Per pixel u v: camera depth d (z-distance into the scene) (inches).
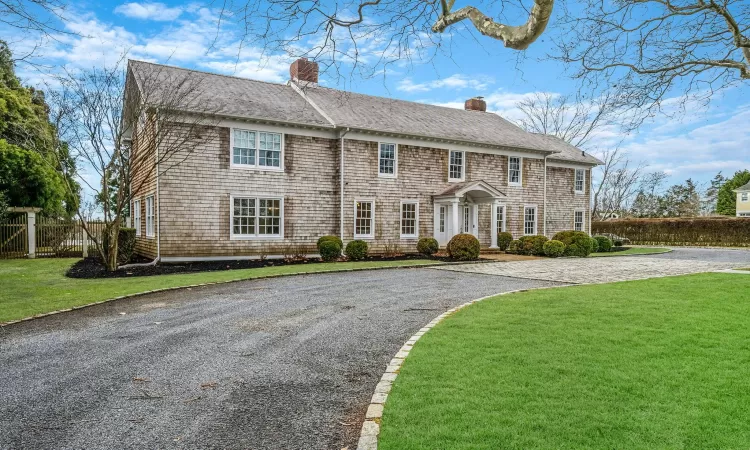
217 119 669.9
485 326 259.9
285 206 727.1
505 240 924.0
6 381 191.2
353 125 756.6
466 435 129.6
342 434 142.5
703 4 296.2
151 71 704.4
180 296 393.1
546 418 139.8
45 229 791.1
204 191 662.5
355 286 450.6
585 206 1123.3
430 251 794.2
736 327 252.4
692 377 174.4
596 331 245.4
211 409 162.2
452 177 890.1
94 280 486.6
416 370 185.9
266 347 239.6
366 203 794.2
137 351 233.3
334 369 204.7
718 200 2586.1
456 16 196.2
